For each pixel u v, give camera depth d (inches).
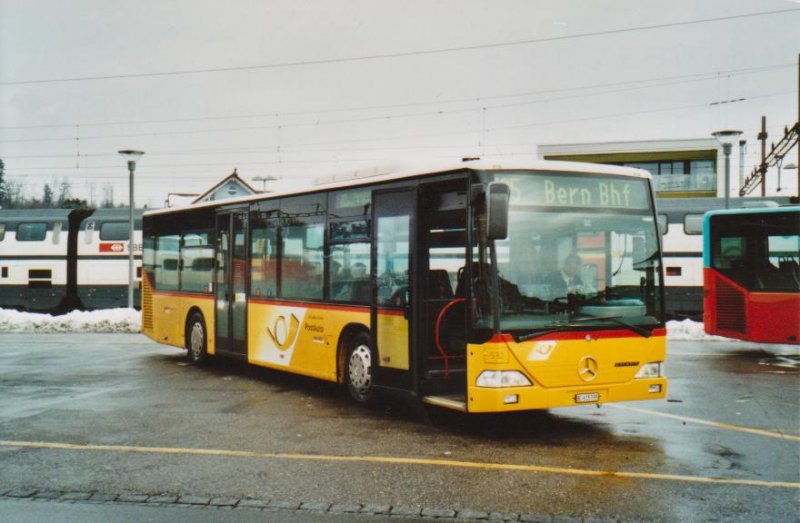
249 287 523.5
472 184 333.4
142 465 291.3
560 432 351.6
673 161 1819.6
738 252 654.5
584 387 333.1
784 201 1003.9
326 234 442.9
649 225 358.6
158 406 417.7
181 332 618.5
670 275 1023.6
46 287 1237.1
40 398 442.9
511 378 322.0
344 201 426.9
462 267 368.8
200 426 364.2
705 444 325.4
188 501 246.8
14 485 265.4
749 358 637.9
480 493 253.9
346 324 420.2
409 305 371.2
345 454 309.0
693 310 1016.2
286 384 501.0
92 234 1232.8
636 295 350.0
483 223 327.6
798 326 623.5
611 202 351.6
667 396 447.2
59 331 946.7
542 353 326.0
